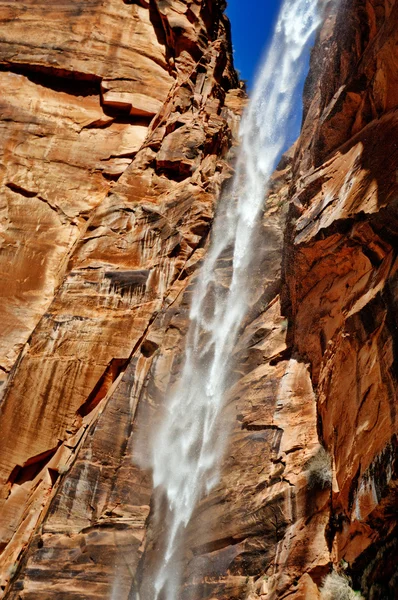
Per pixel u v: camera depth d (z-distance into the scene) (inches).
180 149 758.5
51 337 601.6
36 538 475.2
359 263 400.5
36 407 571.5
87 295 625.3
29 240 732.0
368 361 344.5
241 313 559.2
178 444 497.7
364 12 477.4
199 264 628.1
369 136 430.9
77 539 464.4
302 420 420.5
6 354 651.5
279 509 382.0
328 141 502.0
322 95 565.0
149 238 671.8
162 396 533.3
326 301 440.1
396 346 316.2
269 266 575.2
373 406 330.0
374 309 350.3
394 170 367.6
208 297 583.5
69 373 585.9
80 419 573.9
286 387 448.5
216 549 402.0
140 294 627.2
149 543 453.4
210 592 384.5
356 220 388.8
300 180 524.7
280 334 499.8
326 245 423.8
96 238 676.7
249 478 418.3
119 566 446.6
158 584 421.7
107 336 602.2
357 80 462.3
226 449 451.8
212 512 422.3
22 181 772.6
